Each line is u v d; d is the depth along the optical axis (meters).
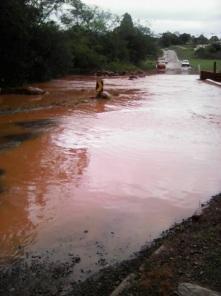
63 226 8.20
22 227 8.17
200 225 7.95
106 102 25.84
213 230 7.49
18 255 7.14
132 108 23.38
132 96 29.48
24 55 37.41
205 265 6.16
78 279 6.37
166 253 6.75
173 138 15.48
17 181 10.70
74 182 10.60
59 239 7.69
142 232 7.94
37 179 10.84
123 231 7.98
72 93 30.64
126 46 75.50
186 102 26.39
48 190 10.06
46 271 6.61
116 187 10.24
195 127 17.75
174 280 5.80
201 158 12.75
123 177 10.95
